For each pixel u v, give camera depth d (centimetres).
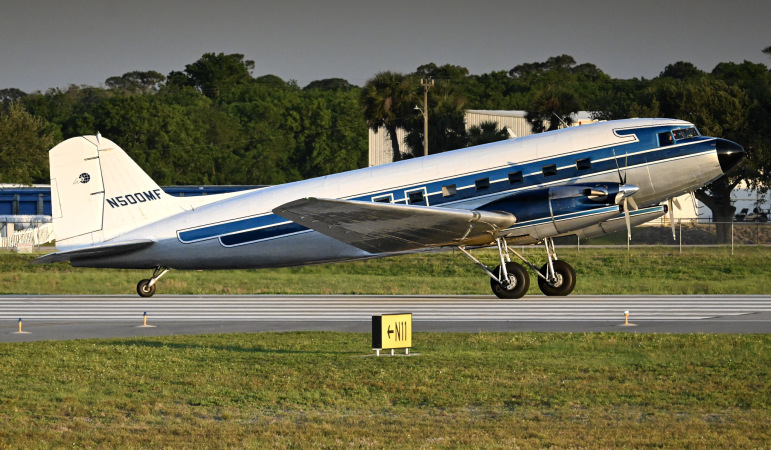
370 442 3738
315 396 4522
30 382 4919
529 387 4691
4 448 3662
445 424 4012
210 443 3738
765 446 3638
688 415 4128
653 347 5994
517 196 9150
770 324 7256
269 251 9794
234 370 5203
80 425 4016
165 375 5078
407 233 9069
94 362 5506
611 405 4322
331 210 8362
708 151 9038
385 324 5594
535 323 7394
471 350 5891
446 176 9369
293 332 6900
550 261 9800
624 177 9088
